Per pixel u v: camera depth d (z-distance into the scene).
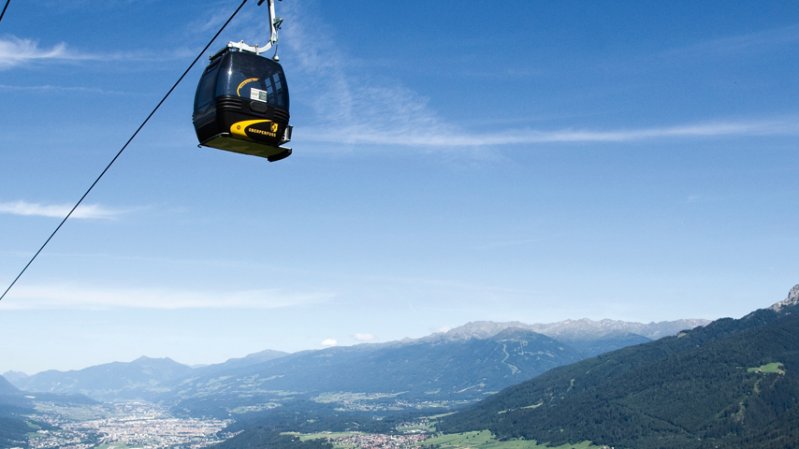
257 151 25.17
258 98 24.06
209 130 24.19
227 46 24.47
